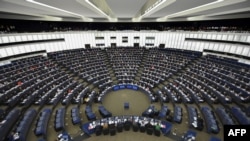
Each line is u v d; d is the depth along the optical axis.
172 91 21.89
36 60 27.48
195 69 26.30
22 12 20.11
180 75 26.36
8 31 25.91
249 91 18.45
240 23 27.47
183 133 14.98
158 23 39.09
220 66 25.03
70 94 20.69
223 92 19.34
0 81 19.77
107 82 25.73
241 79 20.97
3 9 16.17
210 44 29.91
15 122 14.74
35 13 22.62
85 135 14.91
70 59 30.83
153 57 33.19
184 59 30.00
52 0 12.16
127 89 25.83
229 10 17.44
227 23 29.59
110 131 14.78
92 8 17.84
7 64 24.17
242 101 16.94
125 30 38.94
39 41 29.95
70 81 24.22
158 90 22.78
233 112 15.52
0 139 12.41
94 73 27.66
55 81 23.19
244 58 24.56
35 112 16.30
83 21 34.75
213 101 18.17
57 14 24.73
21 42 26.86
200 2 13.33
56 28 34.84
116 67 30.48
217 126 14.44
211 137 13.13
